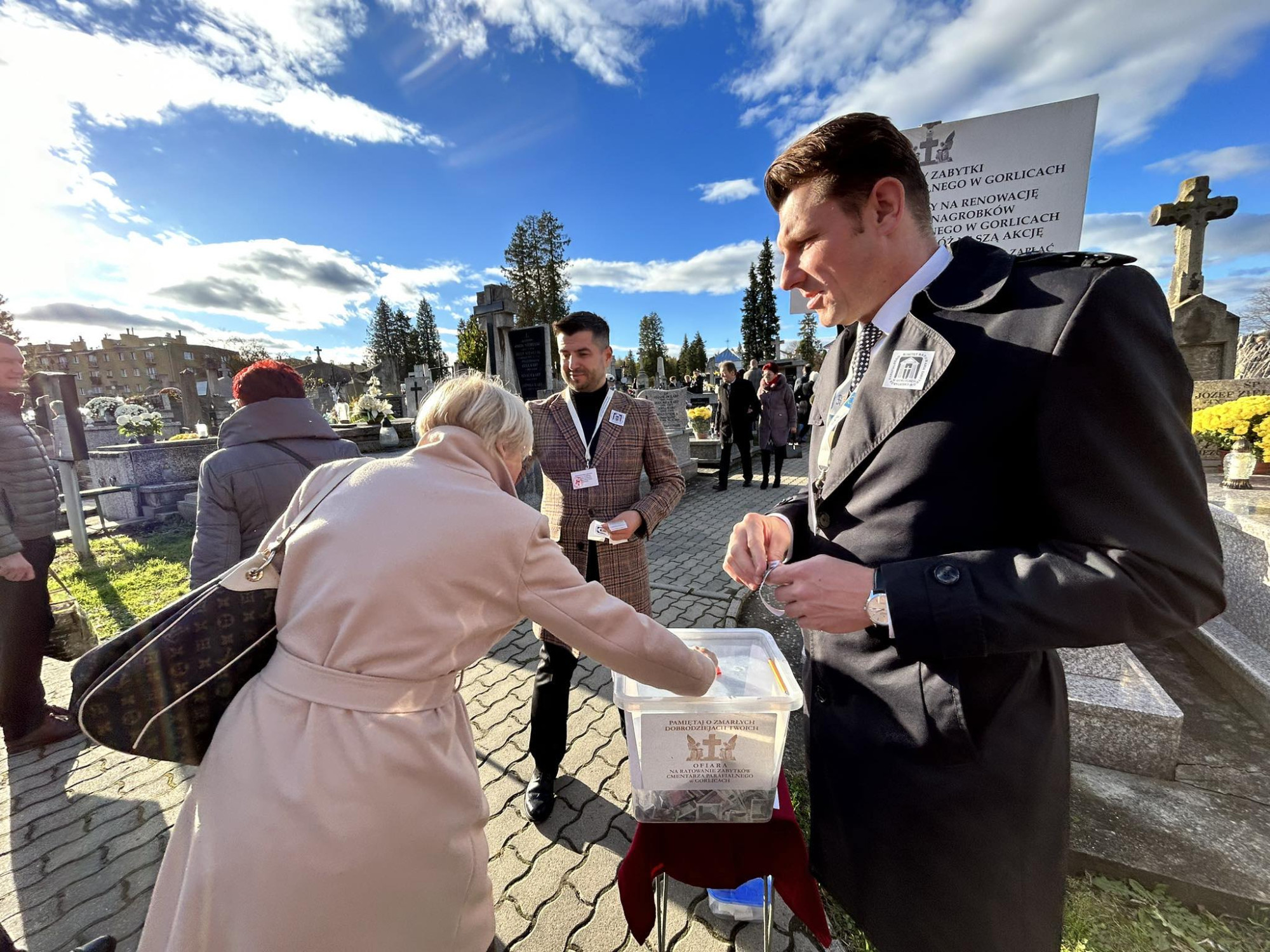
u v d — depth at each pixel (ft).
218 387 52.26
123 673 3.28
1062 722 3.19
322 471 4.00
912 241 3.24
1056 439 2.58
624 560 7.07
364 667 3.26
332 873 2.99
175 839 3.31
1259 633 8.71
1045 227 7.79
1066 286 2.73
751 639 4.59
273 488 6.47
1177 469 2.45
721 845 4.06
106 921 5.96
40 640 8.64
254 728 3.23
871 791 3.22
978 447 2.84
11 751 8.59
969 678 2.97
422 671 3.33
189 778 8.09
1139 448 2.47
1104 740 6.66
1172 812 6.00
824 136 3.11
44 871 6.59
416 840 3.22
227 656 3.53
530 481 21.22
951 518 2.90
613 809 7.11
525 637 12.02
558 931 5.58
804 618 3.02
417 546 3.34
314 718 3.19
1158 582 2.37
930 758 3.01
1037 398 2.67
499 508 3.59
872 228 3.17
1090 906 5.35
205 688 3.49
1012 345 2.76
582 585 3.72
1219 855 5.52
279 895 2.94
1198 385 17.57
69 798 7.74
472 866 3.57
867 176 3.07
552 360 26.78
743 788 3.83
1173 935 5.05
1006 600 2.52
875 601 2.77
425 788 3.29
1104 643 2.44
